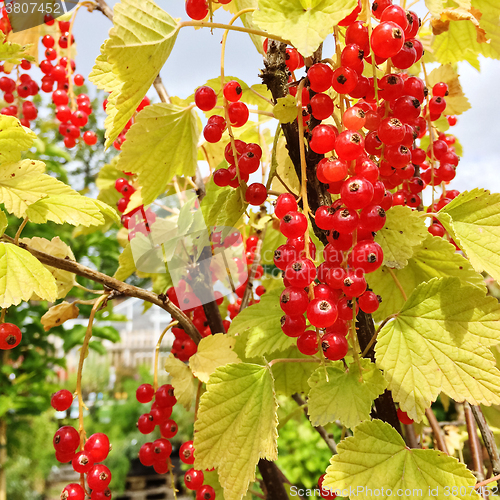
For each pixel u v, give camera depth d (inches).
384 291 9.5
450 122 13.3
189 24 8.3
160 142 9.8
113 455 75.9
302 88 7.7
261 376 8.2
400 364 7.8
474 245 8.4
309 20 6.9
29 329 36.7
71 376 95.7
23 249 8.8
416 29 7.9
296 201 7.8
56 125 25.7
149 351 122.6
